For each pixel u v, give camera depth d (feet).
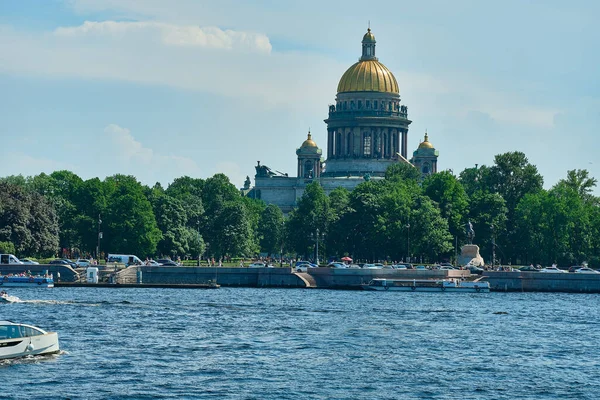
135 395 635.25
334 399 635.25
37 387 649.20
